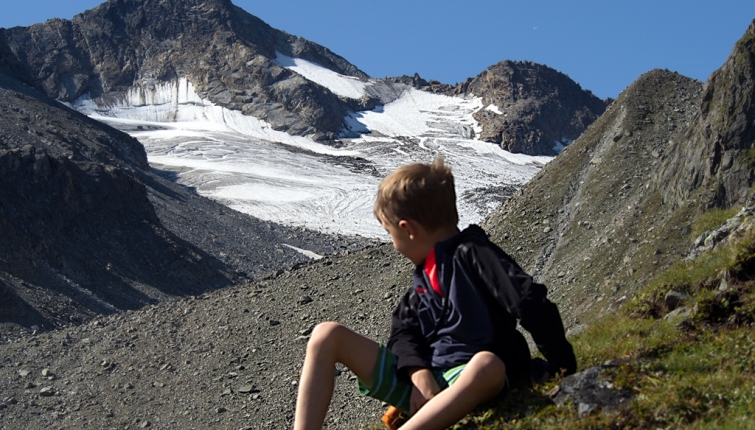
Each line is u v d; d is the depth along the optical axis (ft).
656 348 18.75
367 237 445.78
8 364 94.12
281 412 73.41
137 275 241.96
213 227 366.43
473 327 13.06
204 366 85.92
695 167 70.28
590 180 96.63
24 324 168.14
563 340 12.48
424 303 13.71
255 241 365.81
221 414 75.61
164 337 95.09
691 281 26.71
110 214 264.11
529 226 96.53
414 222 13.53
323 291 95.50
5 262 202.39
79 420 81.10
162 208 360.69
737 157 64.28
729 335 17.60
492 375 12.21
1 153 247.09
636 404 12.81
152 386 84.74
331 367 12.78
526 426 13.03
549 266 85.46
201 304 103.19
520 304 12.09
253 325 91.97
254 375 80.94
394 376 13.25
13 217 221.66
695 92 108.88
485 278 12.71
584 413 12.94
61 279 211.20
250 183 588.50
